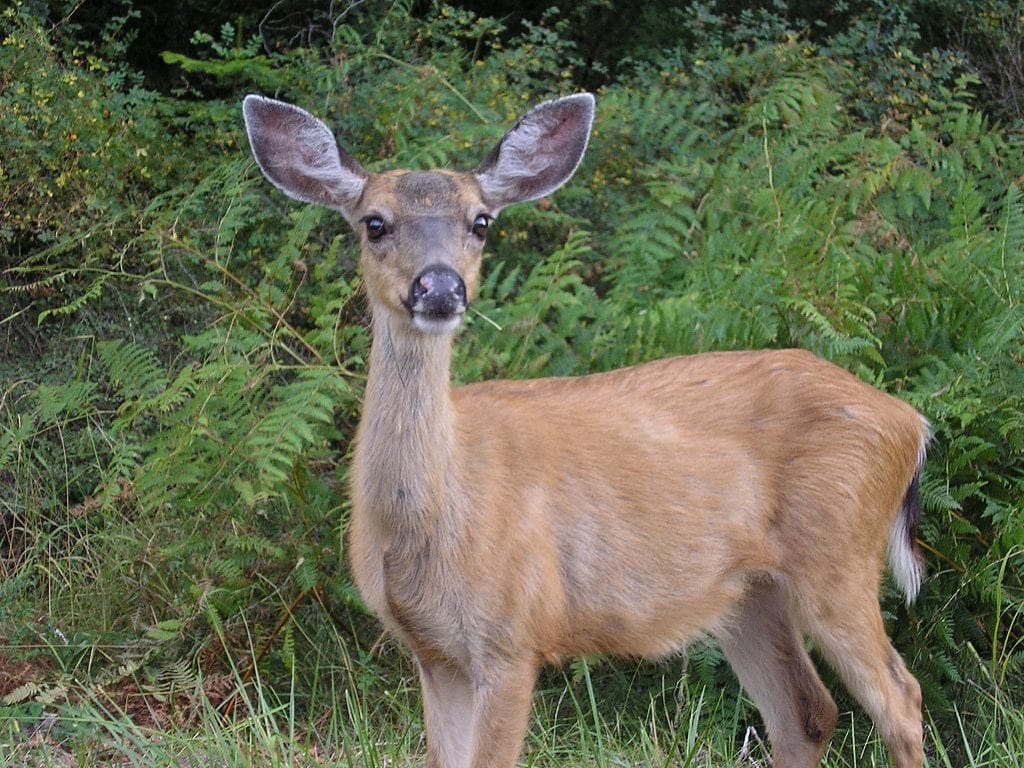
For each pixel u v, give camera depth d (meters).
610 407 8.79
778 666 9.23
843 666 8.86
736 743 10.12
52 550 11.48
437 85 13.95
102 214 12.63
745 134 14.58
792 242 11.70
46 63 13.41
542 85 15.29
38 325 11.91
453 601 7.95
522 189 8.68
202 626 10.39
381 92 13.74
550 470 8.36
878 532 8.98
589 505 8.43
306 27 16.41
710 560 8.73
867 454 8.84
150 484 10.07
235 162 12.20
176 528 10.89
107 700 9.93
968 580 9.96
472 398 8.55
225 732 9.15
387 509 7.93
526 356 10.96
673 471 8.64
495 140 13.18
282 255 11.02
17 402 12.21
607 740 9.49
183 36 16.61
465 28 17.39
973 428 10.20
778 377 8.98
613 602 8.53
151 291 11.05
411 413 7.84
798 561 8.83
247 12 16.53
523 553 8.09
